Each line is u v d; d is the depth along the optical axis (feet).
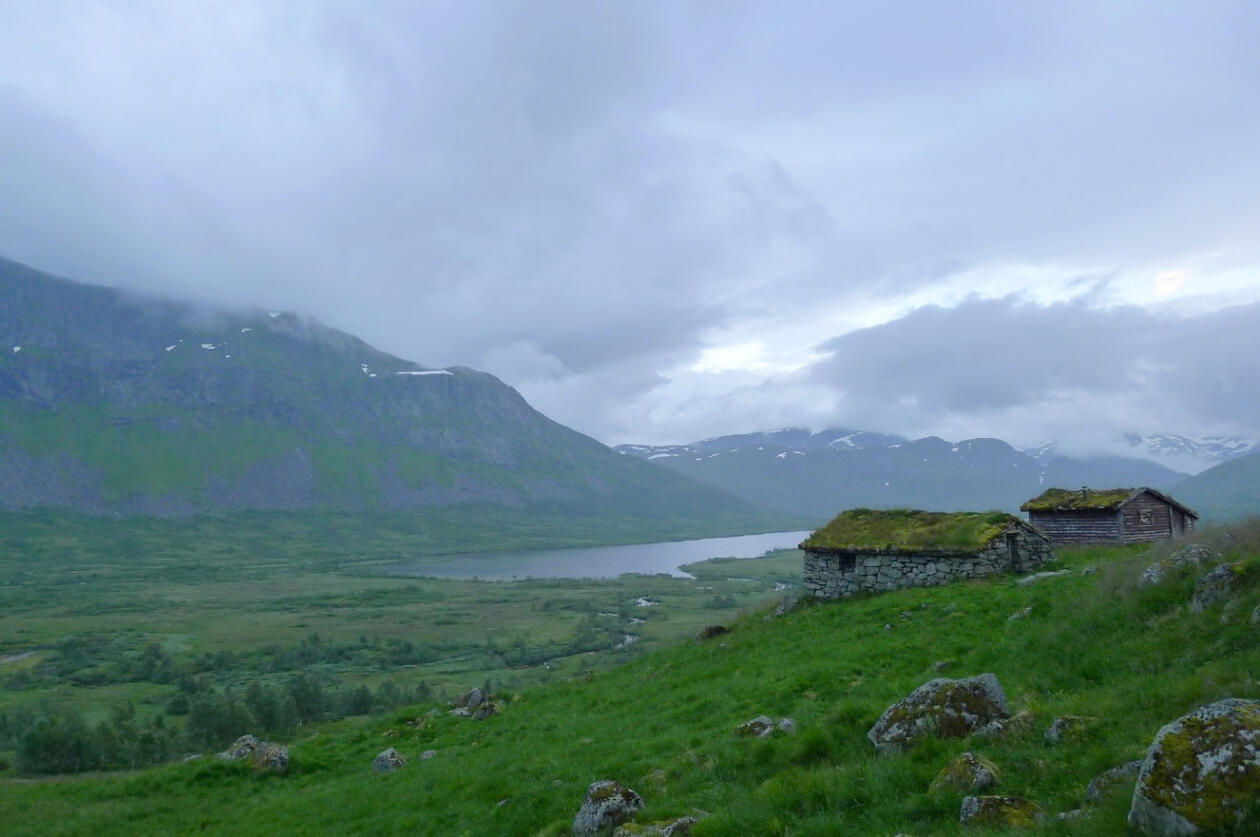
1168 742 32.65
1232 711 32.48
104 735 234.58
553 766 73.31
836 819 42.04
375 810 75.25
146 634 543.39
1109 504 165.17
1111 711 47.78
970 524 137.18
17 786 114.42
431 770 85.35
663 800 53.21
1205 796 30.07
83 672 422.82
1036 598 93.61
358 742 115.24
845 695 73.36
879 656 85.46
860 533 146.20
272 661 445.37
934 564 131.95
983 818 37.55
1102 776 37.78
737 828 44.34
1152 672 54.70
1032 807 37.63
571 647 453.58
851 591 139.74
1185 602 63.10
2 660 466.70
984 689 52.24
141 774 112.27
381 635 525.75
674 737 72.79
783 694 77.92
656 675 116.78
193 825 84.28
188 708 324.39
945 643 84.53
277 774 102.47
